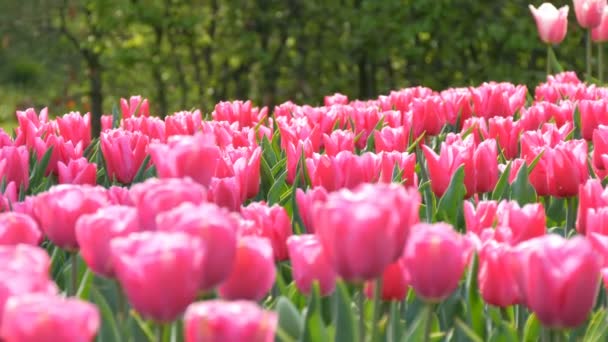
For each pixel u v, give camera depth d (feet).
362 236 5.14
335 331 6.10
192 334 4.47
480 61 43.01
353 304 7.23
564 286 5.24
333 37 43.91
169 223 5.34
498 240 7.19
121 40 46.14
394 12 40.91
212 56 46.42
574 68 41.47
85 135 13.89
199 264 4.86
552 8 23.48
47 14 49.16
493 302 6.50
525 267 5.55
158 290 4.75
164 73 47.06
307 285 6.47
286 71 45.19
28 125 13.16
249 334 4.42
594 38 24.09
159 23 42.27
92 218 5.74
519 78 40.50
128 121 14.12
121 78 48.16
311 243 6.39
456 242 5.50
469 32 41.37
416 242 5.49
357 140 14.26
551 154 9.57
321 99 44.80
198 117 14.26
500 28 39.06
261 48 44.42
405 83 44.73
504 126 13.02
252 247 5.61
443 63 43.09
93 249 5.75
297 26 43.93
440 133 15.90
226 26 44.83
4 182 10.46
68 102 50.52
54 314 4.11
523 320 7.27
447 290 5.57
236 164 9.39
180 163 6.83
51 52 50.34
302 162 10.71
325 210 5.20
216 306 4.50
